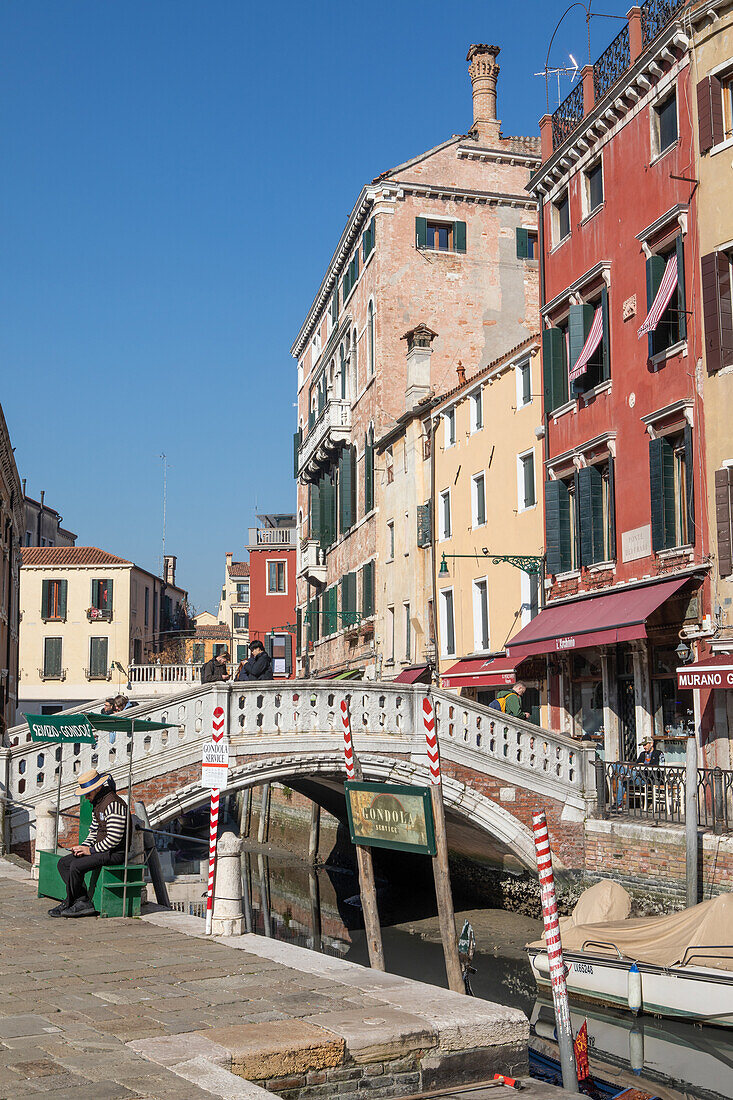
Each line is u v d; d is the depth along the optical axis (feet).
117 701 59.26
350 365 130.62
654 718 65.26
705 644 58.23
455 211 118.73
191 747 60.49
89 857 35.83
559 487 77.30
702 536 59.16
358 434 126.31
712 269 58.65
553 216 81.51
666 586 61.41
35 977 26.99
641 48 68.49
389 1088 22.67
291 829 123.13
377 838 40.78
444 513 100.78
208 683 63.52
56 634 181.27
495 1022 24.14
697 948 45.03
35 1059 20.36
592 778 67.82
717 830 53.88
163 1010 23.85
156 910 37.78
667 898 57.67
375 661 116.88
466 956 44.32
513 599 85.66
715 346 58.23
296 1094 21.48
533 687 83.20
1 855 53.78
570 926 53.78
